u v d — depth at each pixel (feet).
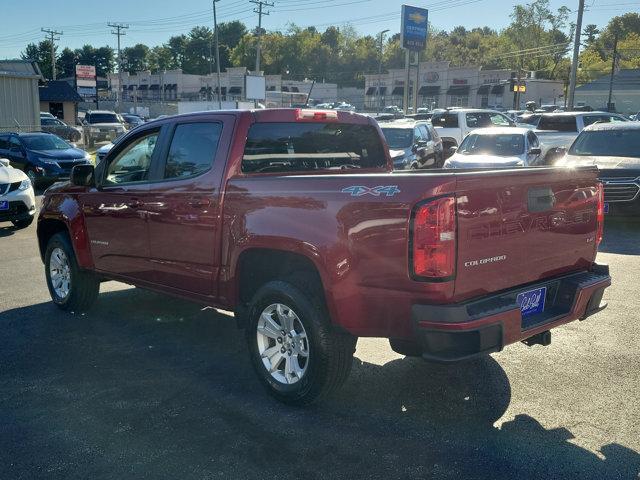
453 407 13.52
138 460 11.44
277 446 11.93
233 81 361.30
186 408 13.61
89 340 18.13
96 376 15.46
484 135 48.60
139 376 15.44
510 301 11.86
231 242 14.52
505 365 15.88
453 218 11.09
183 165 16.14
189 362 16.39
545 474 10.84
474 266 11.51
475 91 276.00
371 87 315.58
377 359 16.46
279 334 13.89
